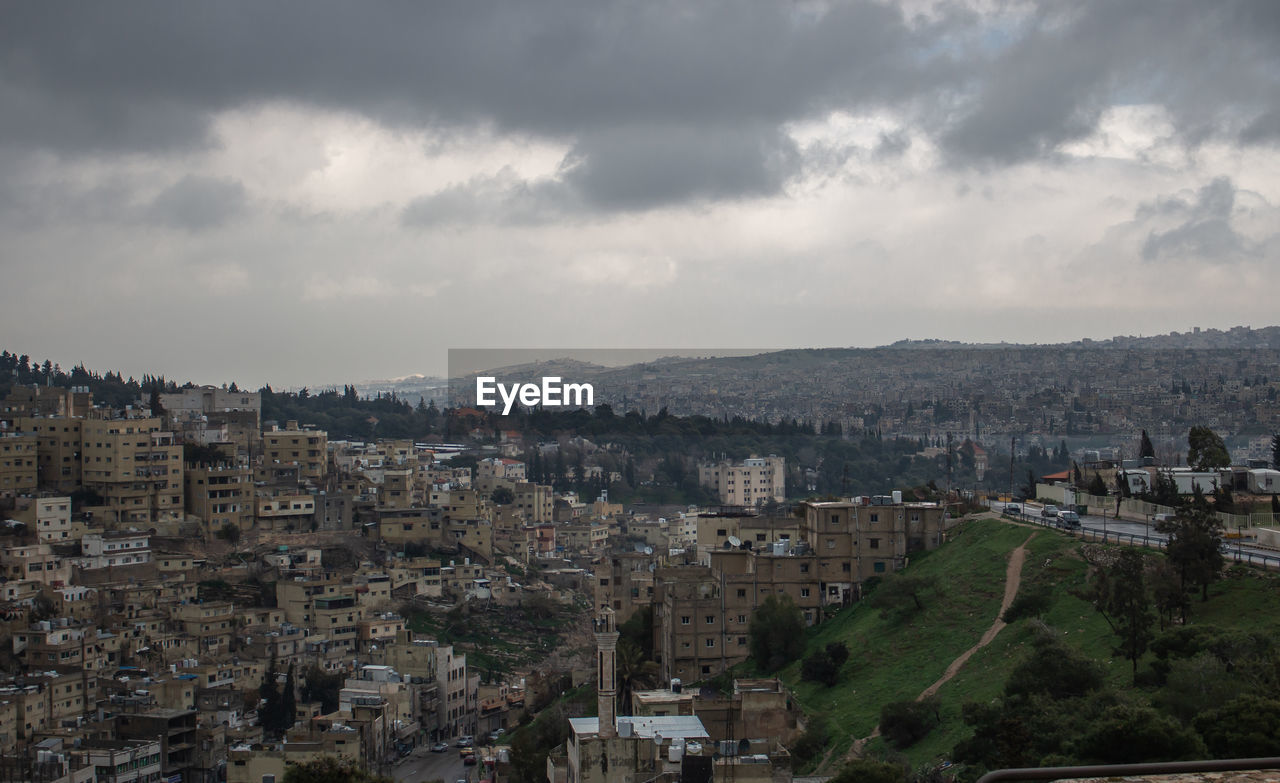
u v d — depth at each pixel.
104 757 170.00
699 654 163.12
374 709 193.38
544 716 164.50
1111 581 120.62
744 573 166.38
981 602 144.00
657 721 114.38
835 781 94.75
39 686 198.88
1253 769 28.16
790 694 127.00
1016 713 103.19
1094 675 109.00
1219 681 94.50
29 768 162.38
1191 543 122.56
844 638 150.88
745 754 105.94
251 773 169.25
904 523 168.62
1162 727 84.44
